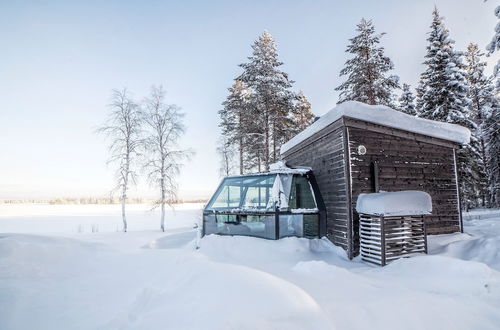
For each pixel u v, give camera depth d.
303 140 11.45
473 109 27.14
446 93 20.25
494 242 7.50
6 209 58.00
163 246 11.24
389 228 7.43
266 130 21.00
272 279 3.99
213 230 10.09
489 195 26.52
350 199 8.30
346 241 8.27
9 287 4.89
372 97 21.50
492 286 4.49
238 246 8.22
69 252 7.32
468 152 19.75
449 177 9.86
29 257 6.51
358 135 8.81
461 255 7.58
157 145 21.83
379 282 4.94
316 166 10.59
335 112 8.77
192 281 4.23
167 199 20.95
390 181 8.94
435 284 4.89
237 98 29.19
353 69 22.36
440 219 9.52
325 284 4.42
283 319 2.99
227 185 10.59
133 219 31.00
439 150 9.85
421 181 9.41
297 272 5.27
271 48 22.34
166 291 4.14
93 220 29.98
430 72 21.33
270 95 20.78
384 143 9.09
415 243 7.55
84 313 3.99
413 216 7.88
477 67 27.94
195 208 51.22
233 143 27.05
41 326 3.63
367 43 22.20
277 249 8.21
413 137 9.38
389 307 3.74
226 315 2.96
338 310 3.49
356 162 8.62
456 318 3.70
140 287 4.81
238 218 9.67
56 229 21.94
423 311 3.75
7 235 8.48
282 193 9.19
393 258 7.19
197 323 2.91
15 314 3.95
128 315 3.66
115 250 8.76
